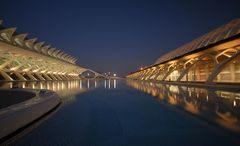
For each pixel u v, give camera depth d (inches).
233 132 162.2
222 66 631.8
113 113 270.2
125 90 701.3
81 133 175.8
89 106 335.0
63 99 440.5
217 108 269.0
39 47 2242.9
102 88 833.5
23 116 197.8
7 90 494.0
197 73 1018.1
